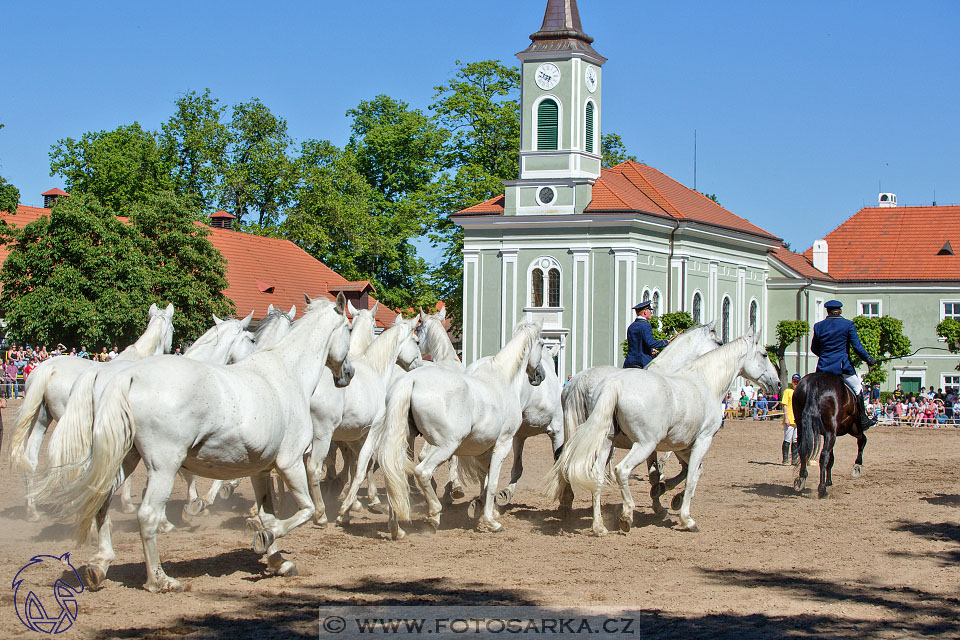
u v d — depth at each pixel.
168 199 49.22
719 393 15.56
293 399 11.25
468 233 61.47
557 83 60.03
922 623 9.65
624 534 14.50
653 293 60.38
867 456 28.77
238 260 62.56
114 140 66.44
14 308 43.88
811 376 19.23
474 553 12.82
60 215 44.59
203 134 69.62
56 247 44.66
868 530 15.19
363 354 15.97
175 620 9.18
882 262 77.75
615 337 58.06
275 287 62.19
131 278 45.12
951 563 12.63
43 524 14.33
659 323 52.75
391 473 13.29
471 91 69.06
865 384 56.62
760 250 71.81
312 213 70.88
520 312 60.25
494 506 14.98
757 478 22.50
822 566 12.32
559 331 59.06
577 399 15.59
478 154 68.69
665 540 14.12
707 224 63.59
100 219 46.16
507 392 14.68
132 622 9.10
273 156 71.81
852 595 10.74
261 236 67.00
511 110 67.94
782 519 16.27
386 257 69.94
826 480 18.97
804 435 18.78
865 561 12.68
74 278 44.09
